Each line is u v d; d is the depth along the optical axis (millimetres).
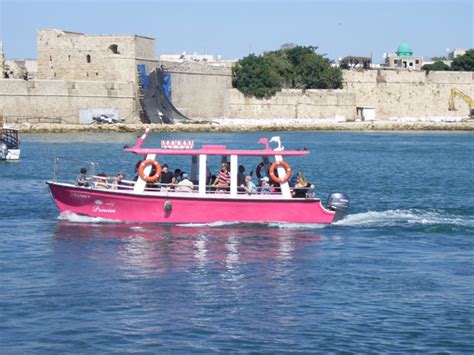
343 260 33750
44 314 26797
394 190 59312
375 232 39094
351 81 173375
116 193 38750
